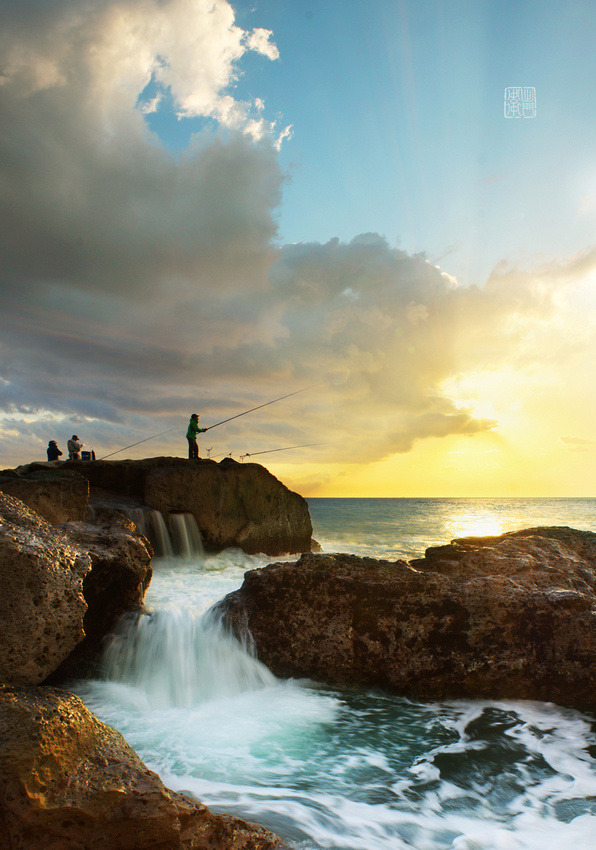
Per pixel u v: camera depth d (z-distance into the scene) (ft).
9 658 13.38
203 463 53.06
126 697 18.07
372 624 20.21
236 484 50.06
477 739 15.89
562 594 19.40
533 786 13.32
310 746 15.19
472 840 11.02
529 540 25.14
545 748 15.39
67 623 14.52
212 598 26.02
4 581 13.70
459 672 19.01
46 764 9.85
